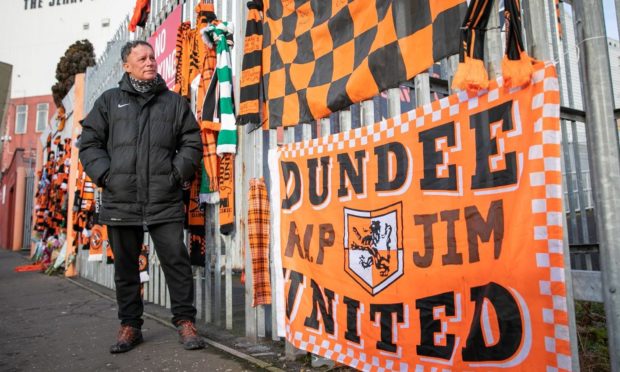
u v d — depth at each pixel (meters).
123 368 2.59
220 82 3.32
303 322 2.51
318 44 2.57
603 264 1.51
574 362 1.42
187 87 4.02
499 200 1.63
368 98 2.25
